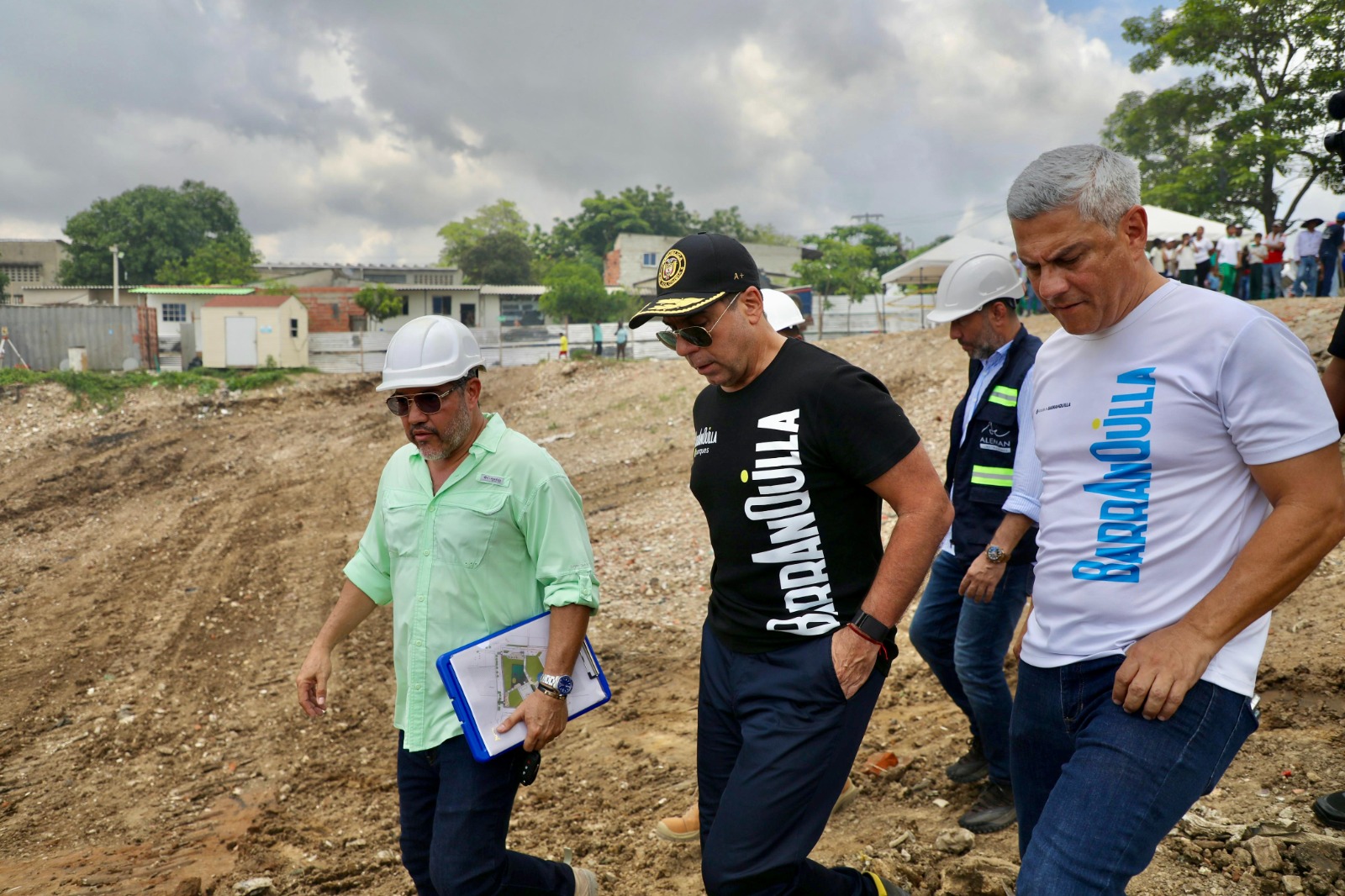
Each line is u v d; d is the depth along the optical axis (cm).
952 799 365
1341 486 171
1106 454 192
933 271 2669
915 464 218
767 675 228
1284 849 275
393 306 3703
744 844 214
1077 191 183
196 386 2192
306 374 2347
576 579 258
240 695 695
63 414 2017
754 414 230
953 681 363
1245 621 170
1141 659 176
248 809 489
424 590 262
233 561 1148
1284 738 354
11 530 1398
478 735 246
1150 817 175
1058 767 206
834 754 220
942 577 357
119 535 1330
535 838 388
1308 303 1117
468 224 7862
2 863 449
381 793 482
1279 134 2720
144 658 816
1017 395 331
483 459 264
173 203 7125
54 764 597
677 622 743
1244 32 2719
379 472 1627
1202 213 2828
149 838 463
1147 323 190
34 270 6988
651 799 411
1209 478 182
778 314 360
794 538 226
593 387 2012
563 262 4869
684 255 229
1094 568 192
